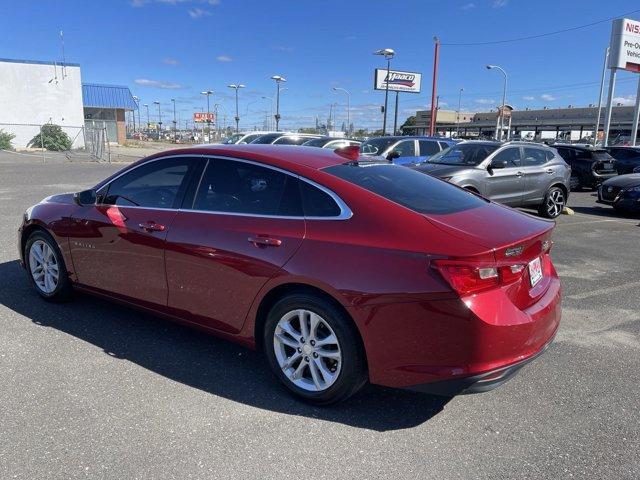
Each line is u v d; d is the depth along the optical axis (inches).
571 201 600.4
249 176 146.7
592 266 279.7
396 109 1908.2
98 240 172.7
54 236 187.2
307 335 131.3
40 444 113.7
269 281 132.5
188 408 130.0
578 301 220.2
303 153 153.9
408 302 115.3
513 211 150.9
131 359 155.5
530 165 433.1
